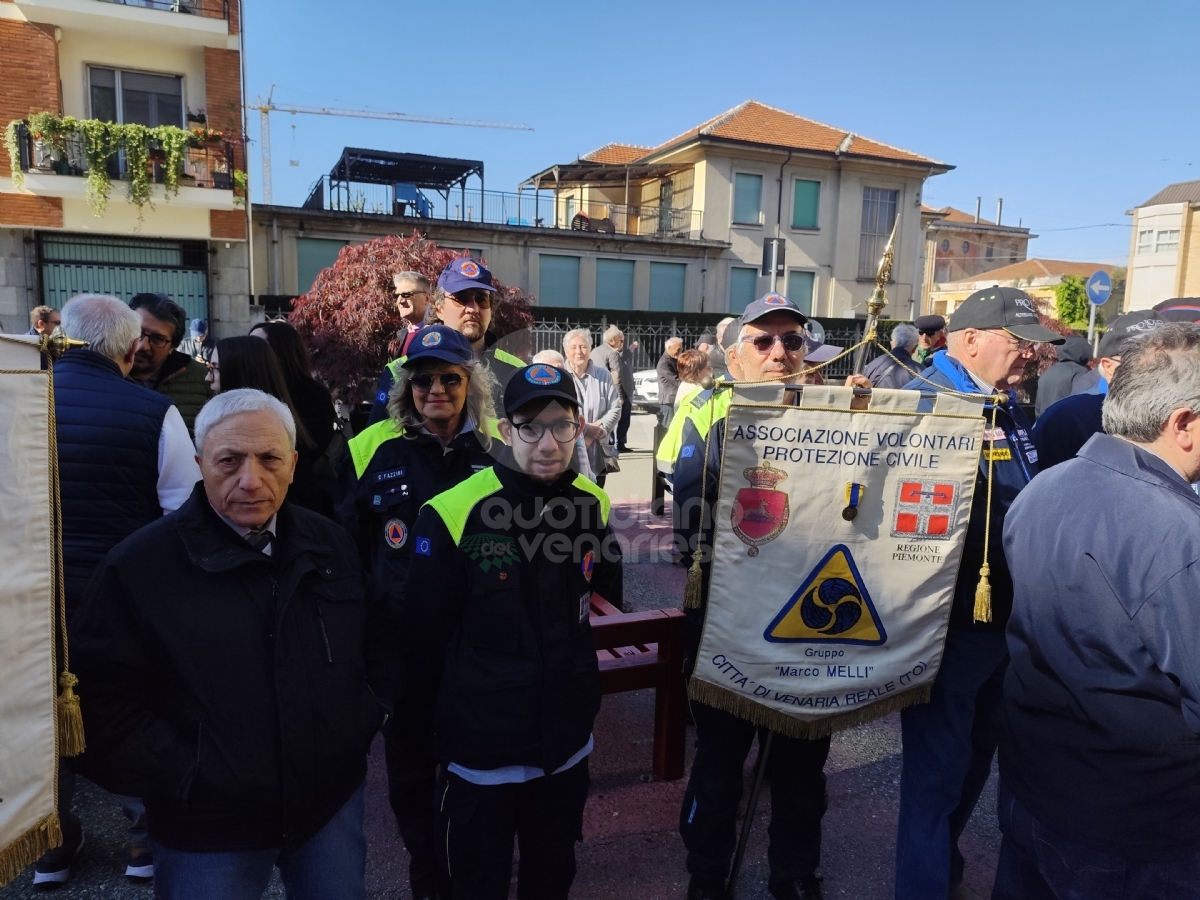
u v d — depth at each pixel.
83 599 1.59
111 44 14.73
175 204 15.01
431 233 21.72
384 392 2.98
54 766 1.50
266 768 1.61
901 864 2.32
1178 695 1.51
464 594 2.00
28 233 14.56
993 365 2.46
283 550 1.71
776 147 24.12
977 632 2.36
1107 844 1.62
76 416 2.29
